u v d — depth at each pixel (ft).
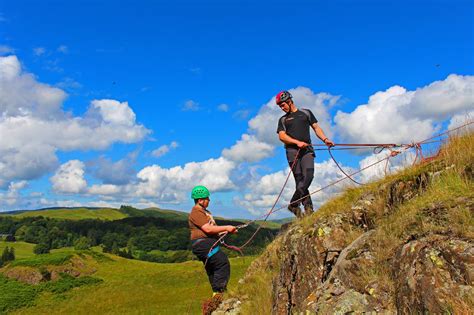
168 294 188.03
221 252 28.17
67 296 219.61
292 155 30.91
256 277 31.53
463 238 14.33
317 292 18.61
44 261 289.12
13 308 201.26
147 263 331.77
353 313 15.79
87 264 302.86
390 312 15.03
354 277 17.51
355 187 27.99
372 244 18.29
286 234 29.37
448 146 24.17
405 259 15.55
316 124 31.22
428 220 16.60
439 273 13.73
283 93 31.40
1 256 496.64
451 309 12.57
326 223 23.71
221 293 28.32
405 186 22.24
